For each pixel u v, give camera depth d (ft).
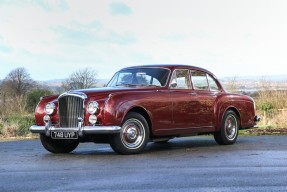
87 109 26.89
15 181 18.58
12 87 156.35
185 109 30.76
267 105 62.95
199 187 17.03
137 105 27.76
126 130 27.35
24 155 28.02
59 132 27.71
